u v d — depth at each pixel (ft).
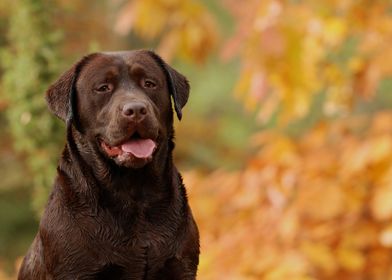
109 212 24.70
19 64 38.22
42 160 38.58
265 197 35.94
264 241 34.63
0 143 56.85
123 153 23.91
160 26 41.83
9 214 66.03
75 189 24.93
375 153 33.42
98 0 65.21
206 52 42.52
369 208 36.40
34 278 25.66
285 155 35.29
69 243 24.48
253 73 36.63
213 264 33.88
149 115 24.07
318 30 36.29
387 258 36.83
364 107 61.98
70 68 25.71
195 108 71.92
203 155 67.26
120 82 25.07
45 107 38.11
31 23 38.40
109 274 24.73
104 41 62.49
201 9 42.06
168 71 25.93
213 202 36.88
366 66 37.42
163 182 25.18
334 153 36.37
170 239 25.07
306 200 34.71
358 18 37.96
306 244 34.32
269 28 35.37
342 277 36.60
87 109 25.08
